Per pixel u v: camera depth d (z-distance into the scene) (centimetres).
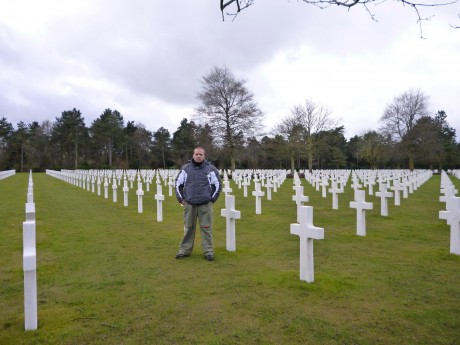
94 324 362
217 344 321
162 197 1026
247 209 1278
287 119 4606
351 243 723
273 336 335
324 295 435
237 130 4047
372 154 5581
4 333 348
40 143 7756
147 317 377
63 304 416
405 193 1638
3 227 938
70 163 7788
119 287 471
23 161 7694
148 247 703
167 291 453
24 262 348
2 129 7306
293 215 1125
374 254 636
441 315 378
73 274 530
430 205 1361
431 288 460
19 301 433
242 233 838
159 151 8138
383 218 1047
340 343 322
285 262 586
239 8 420
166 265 572
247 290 454
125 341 328
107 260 607
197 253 652
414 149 4916
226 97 4003
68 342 328
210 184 605
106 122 7231
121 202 1528
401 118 4934
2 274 539
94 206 1388
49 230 888
